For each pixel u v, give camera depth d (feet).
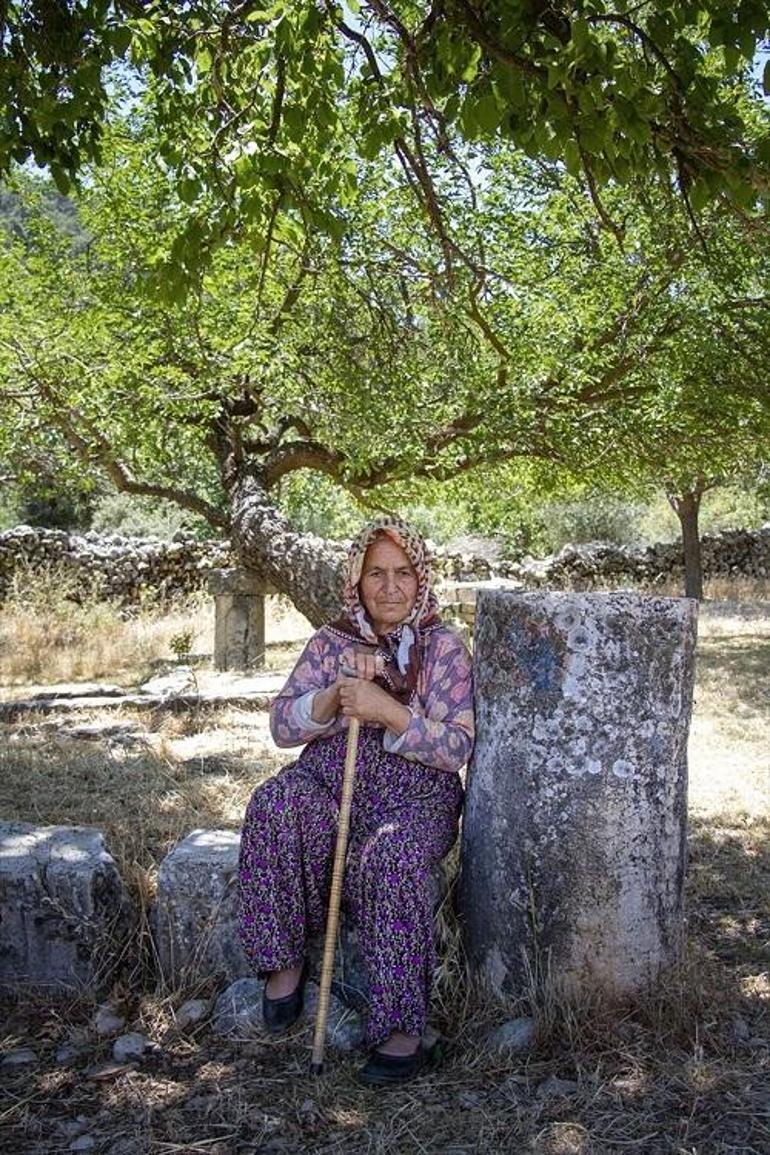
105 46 13.87
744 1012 10.07
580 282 29.45
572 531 78.74
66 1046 9.59
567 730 9.52
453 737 9.95
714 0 11.46
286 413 32.22
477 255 28.96
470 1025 9.66
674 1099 8.59
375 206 27.71
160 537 77.56
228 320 29.89
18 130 14.85
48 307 30.91
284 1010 9.65
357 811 10.00
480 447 30.17
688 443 32.04
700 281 26.53
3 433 32.60
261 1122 8.39
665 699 9.68
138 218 29.68
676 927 9.96
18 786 17.81
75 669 36.55
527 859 9.62
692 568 59.52
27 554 54.70
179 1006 10.19
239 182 13.84
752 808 17.56
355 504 43.96
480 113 12.42
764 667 35.68
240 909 9.78
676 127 12.66
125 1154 7.97
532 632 9.62
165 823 15.40
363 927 9.32
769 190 12.75
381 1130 8.25
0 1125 8.39
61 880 10.43
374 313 28.32
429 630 10.54
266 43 13.35
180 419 33.45
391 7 14.94
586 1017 9.41
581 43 10.94
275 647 41.91
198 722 24.59
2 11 13.71
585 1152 7.91
